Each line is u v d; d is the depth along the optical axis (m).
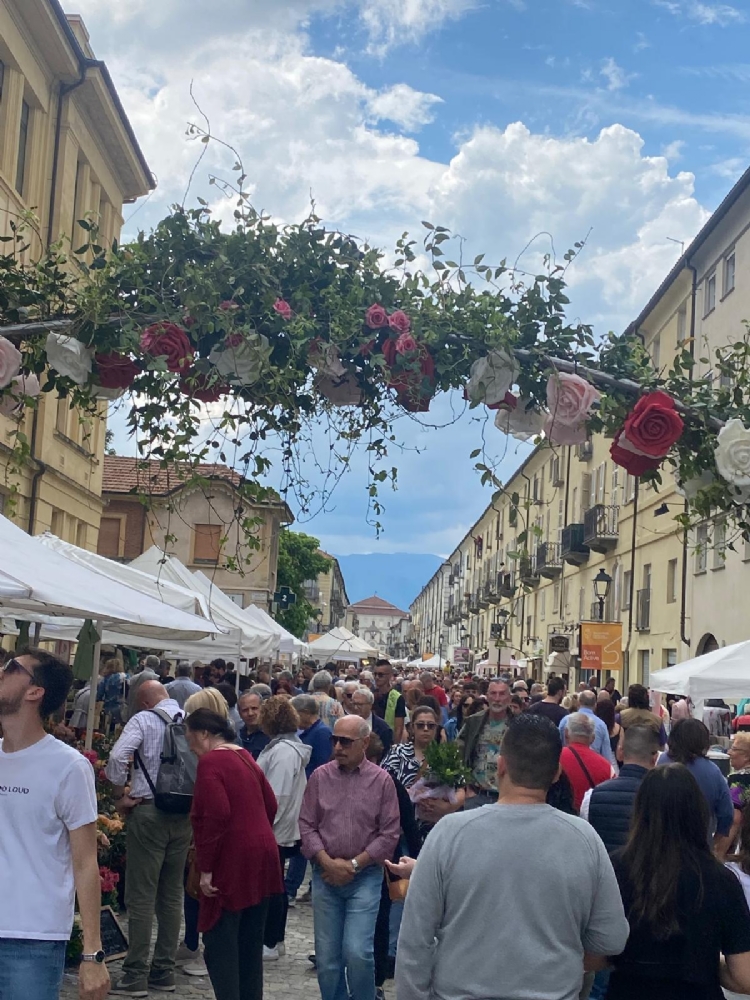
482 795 9.41
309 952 9.48
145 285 5.15
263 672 20.84
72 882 4.36
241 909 6.79
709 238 29.16
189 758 8.17
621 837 6.43
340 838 6.97
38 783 4.34
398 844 7.46
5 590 6.66
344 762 7.09
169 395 5.35
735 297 27.11
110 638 16.36
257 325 5.22
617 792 6.55
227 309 5.10
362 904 6.93
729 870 4.10
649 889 3.96
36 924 4.23
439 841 3.70
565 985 3.56
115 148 26.64
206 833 6.76
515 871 3.61
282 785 9.45
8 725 4.41
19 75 21.00
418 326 5.23
